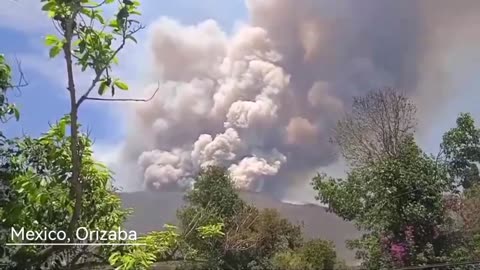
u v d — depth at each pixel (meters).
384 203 11.90
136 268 4.05
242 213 12.57
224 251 10.91
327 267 12.91
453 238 11.64
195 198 12.38
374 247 11.96
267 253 12.72
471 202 11.91
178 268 8.38
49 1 3.11
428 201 11.73
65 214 3.95
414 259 11.24
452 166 12.77
